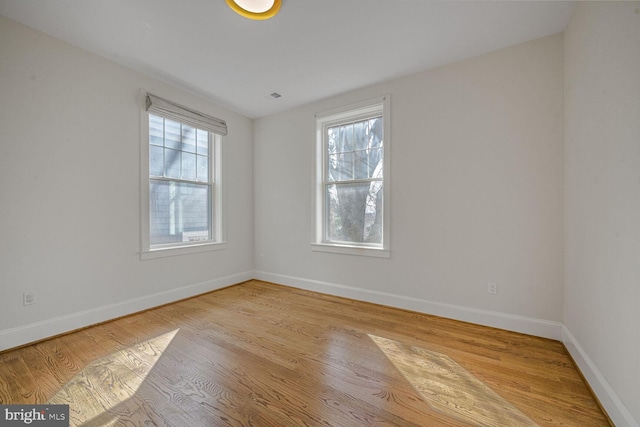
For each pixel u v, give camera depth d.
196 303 3.16
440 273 2.76
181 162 3.37
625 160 1.30
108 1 1.88
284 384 1.66
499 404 1.50
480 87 2.53
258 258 4.24
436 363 1.90
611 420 1.35
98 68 2.55
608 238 1.46
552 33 2.22
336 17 2.04
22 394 1.57
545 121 2.27
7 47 2.05
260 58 2.60
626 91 1.30
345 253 3.38
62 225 2.34
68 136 2.37
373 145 3.28
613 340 1.39
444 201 2.72
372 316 2.77
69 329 2.37
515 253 2.40
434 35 2.26
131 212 2.80
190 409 1.45
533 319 2.33
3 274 2.05
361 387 1.64
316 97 3.46
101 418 1.38
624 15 1.31
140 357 1.97
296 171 3.82
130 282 2.80
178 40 2.33
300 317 2.74
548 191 2.27
